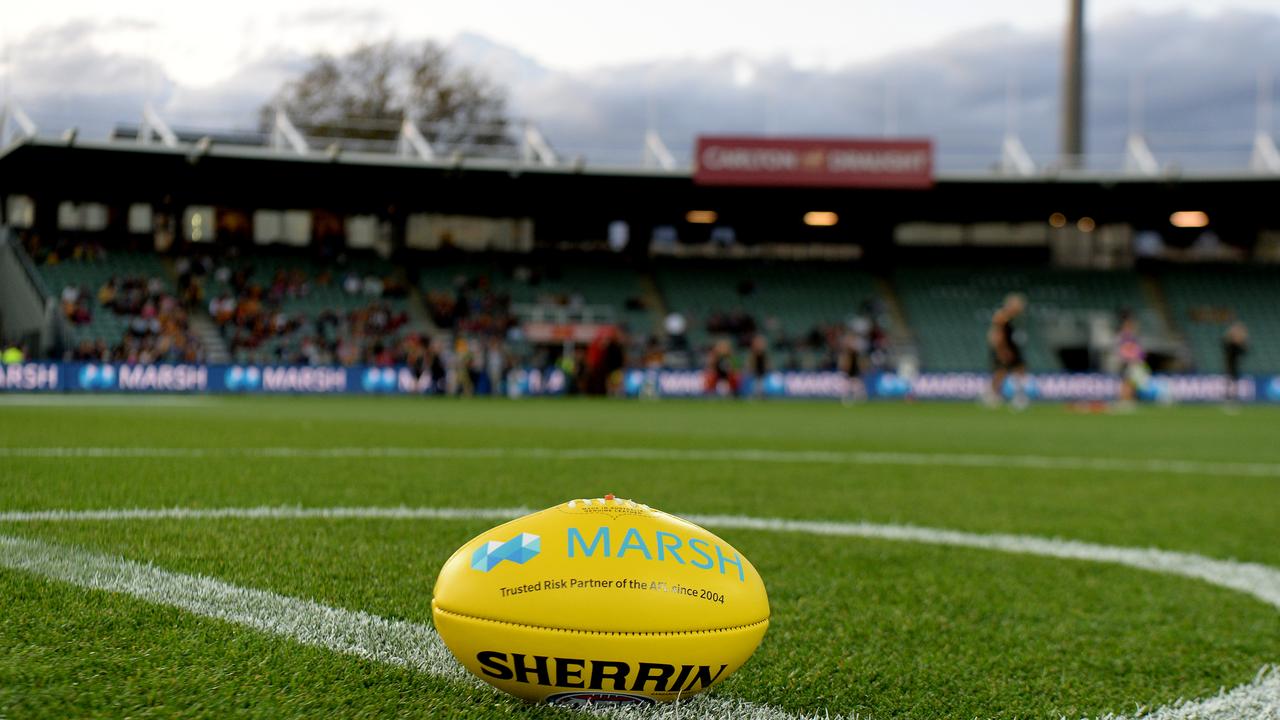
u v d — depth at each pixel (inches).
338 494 189.0
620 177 1186.0
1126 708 82.0
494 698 73.3
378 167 1123.9
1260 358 1309.1
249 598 101.6
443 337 1200.2
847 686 83.9
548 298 1309.1
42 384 901.8
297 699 71.6
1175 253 1438.2
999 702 82.1
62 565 113.8
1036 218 1397.6
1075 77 1328.7
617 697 67.4
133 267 1176.2
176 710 68.2
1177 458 345.4
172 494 180.9
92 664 77.3
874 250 1422.2
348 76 1547.7
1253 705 84.0
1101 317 1350.9
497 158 1232.8
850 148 1188.5
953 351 1306.6
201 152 1054.4
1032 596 123.5
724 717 73.9
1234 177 1177.4
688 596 66.3
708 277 1380.4
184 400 783.7
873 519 182.4
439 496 191.0
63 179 1136.8
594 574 66.0
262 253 1267.2
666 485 226.2
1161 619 113.8
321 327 1167.0
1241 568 145.9
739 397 1137.4
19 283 1101.7
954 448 370.6
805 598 117.0
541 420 539.8
